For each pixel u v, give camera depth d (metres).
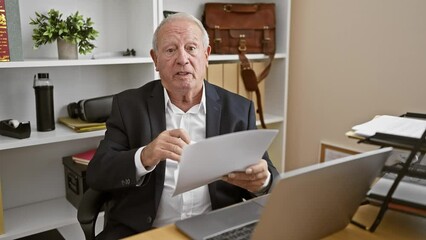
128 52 2.02
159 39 1.35
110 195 1.38
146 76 1.95
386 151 0.87
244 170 1.08
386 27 1.99
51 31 1.68
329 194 0.81
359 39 2.11
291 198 0.75
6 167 1.89
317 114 2.39
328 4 2.24
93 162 1.33
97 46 2.01
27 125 1.64
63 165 2.03
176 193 1.01
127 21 2.07
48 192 2.02
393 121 1.07
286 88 2.43
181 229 0.92
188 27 1.34
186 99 1.39
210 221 0.96
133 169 1.21
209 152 0.91
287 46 2.38
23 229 1.70
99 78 2.06
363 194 0.91
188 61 1.32
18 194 1.94
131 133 1.37
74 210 1.91
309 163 2.48
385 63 2.02
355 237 0.91
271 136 1.01
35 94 1.75
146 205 1.30
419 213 0.91
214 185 1.35
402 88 1.96
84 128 1.77
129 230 1.31
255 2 2.50
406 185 1.00
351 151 2.22
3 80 1.80
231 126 1.39
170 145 1.13
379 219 0.94
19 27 1.53
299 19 2.42
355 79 2.16
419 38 1.86
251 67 2.29
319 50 2.33
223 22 2.24
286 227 0.79
